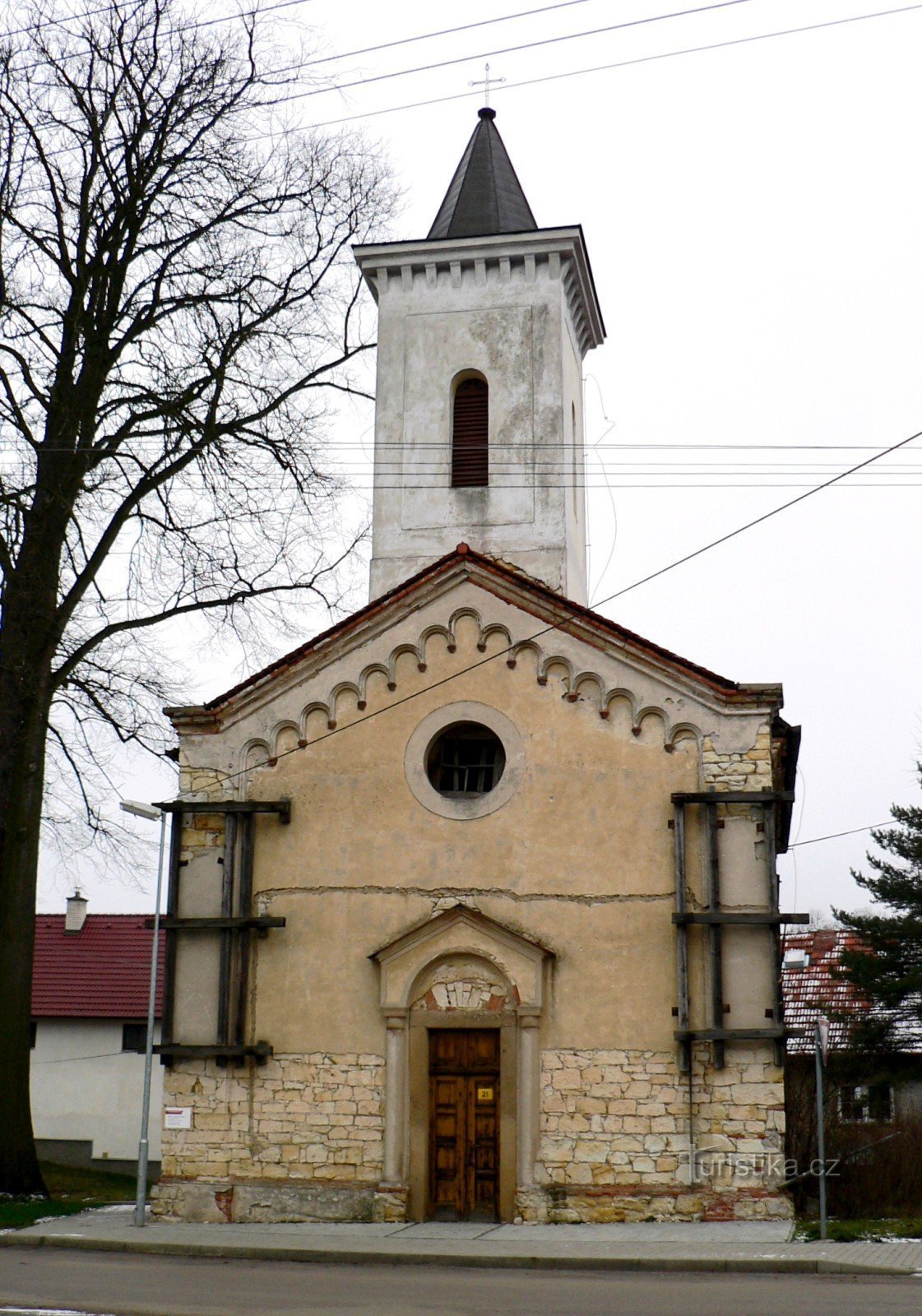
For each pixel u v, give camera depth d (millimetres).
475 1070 22188
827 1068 24594
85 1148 38906
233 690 23781
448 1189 21891
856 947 42438
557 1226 20828
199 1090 22422
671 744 22516
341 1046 22328
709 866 21844
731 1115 21125
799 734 24609
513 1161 21547
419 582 23641
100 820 26828
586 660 23062
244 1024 22578
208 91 25359
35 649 24750
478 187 31750
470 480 29281
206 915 23000
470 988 22266
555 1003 21984
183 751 23797
